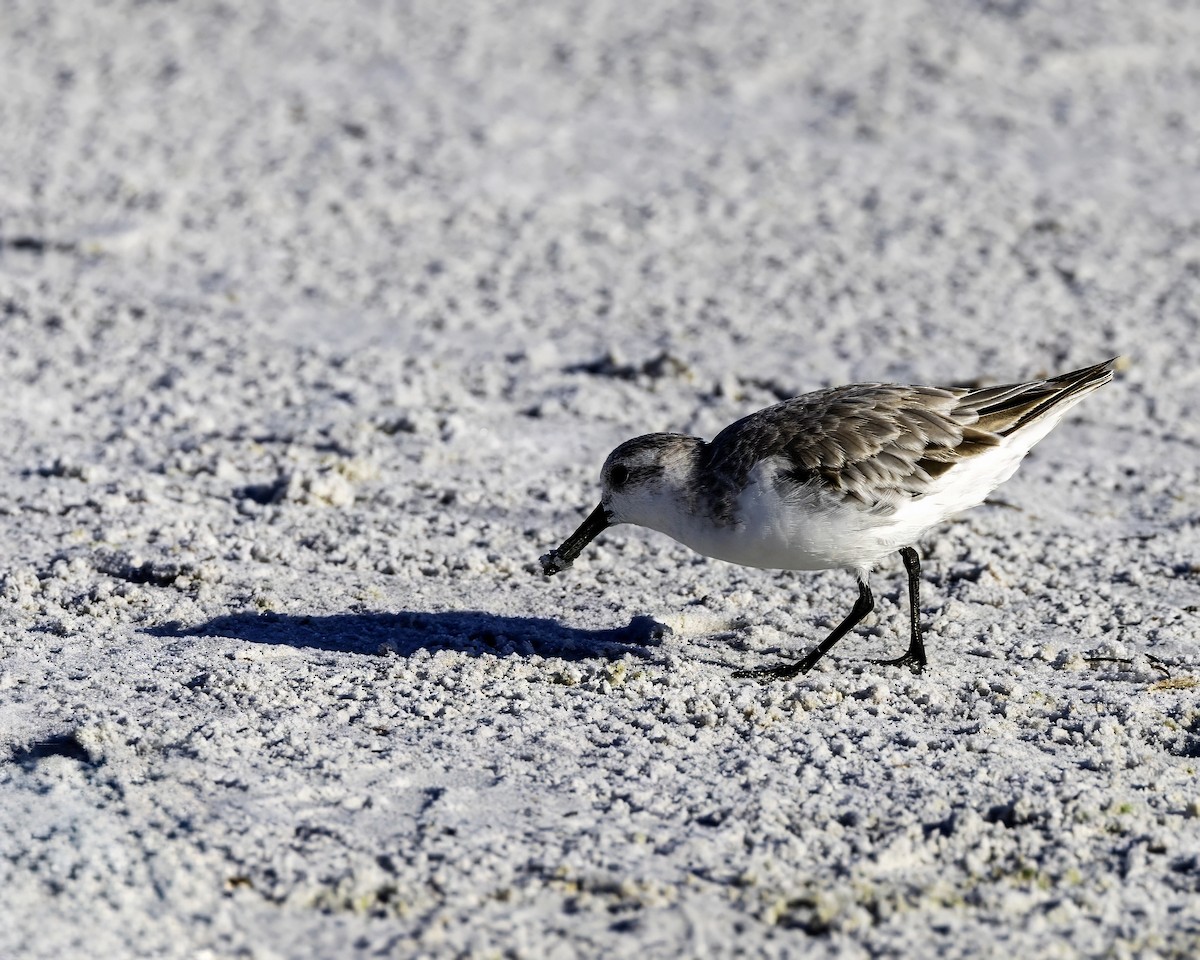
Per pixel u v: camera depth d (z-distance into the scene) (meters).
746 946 6.45
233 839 7.25
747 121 28.45
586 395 15.85
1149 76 32.19
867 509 9.27
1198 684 9.48
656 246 21.97
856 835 7.38
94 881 6.88
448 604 10.85
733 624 10.67
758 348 17.75
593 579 11.50
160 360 16.89
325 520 12.46
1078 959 6.36
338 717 8.67
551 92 30.00
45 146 25.70
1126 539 12.59
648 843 7.32
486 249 21.64
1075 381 9.79
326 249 21.44
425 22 35.22
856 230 22.69
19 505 12.49
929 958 6.34
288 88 29.86
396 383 15.98
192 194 23.47
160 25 34.56
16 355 16.91
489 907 6.72
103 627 10.08
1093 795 7.74
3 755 8.12
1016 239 22.33
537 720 8.75
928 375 16.50
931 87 30.50
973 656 10.06
